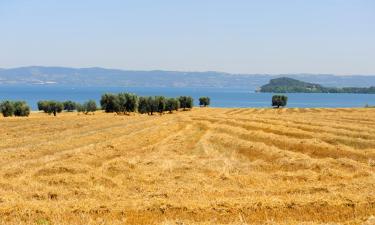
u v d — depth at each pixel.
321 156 37.97
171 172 27.92
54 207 18.41
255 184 24.66
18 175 27.61
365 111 117.50
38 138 53.16
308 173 26.84
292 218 17.66
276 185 24.09
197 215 17.97
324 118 78.75
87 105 147.50
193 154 39.22
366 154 35.91
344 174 26.69
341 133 50.62
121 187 24.19
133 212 18.27
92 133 59.50
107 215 17.94
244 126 64.75
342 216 17.89
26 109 122.75
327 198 19.58
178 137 53.97
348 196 19.69
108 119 93.19
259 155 37.81
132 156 36.97
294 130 54.47
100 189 22.94
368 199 19.33
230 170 28.62
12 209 17.98
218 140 48.56
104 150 40.06
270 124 64.94
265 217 17.77
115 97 138.88
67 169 27.61
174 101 140.25
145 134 57.25
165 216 17.91
